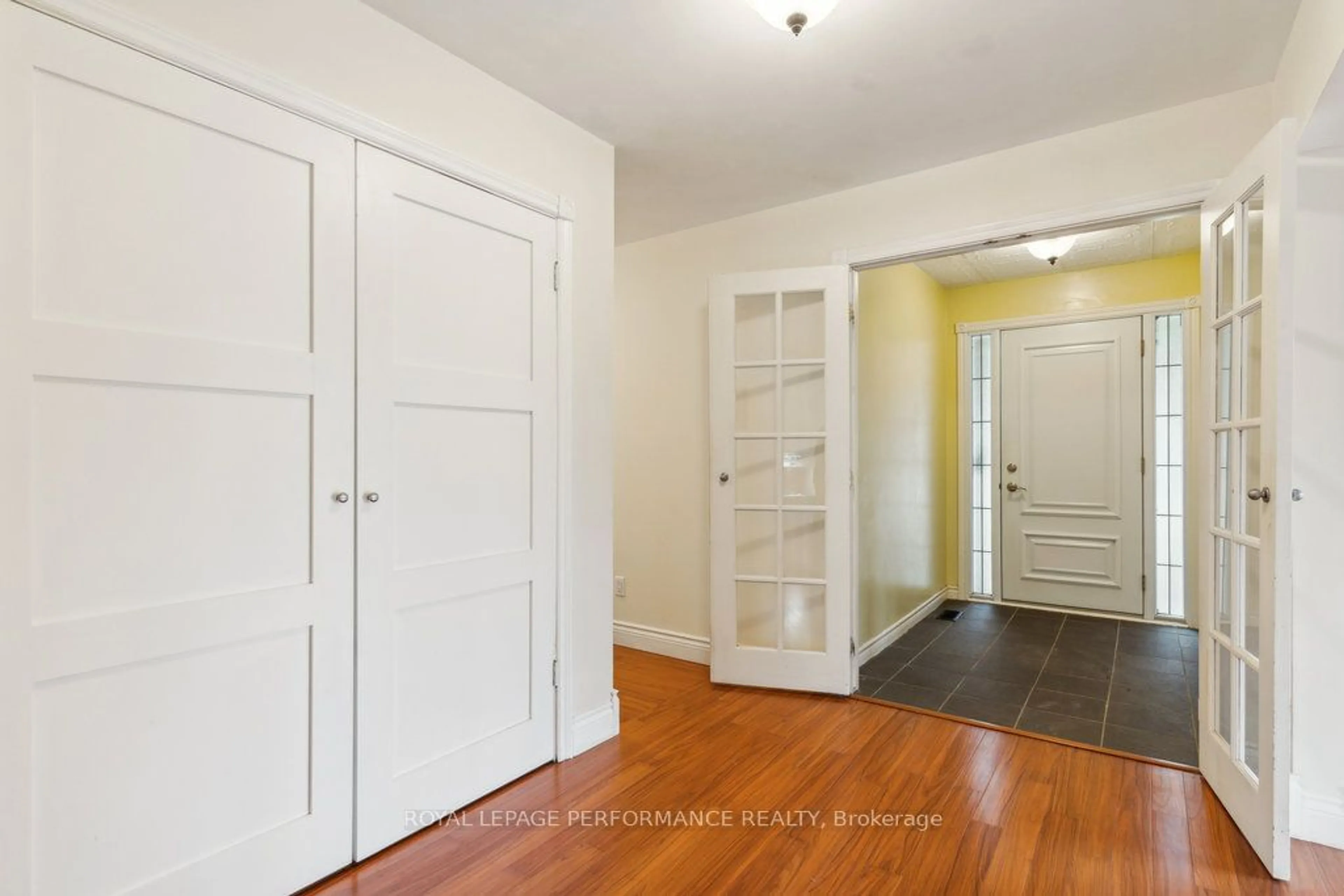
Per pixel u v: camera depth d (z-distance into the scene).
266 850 1.60
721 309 3.25
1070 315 4.61
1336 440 1.85
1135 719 2.78
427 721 1.96
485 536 2.13
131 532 1.39
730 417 3.24
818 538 3.16
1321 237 1.87
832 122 2.50
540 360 2.33
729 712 2.87
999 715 2.83
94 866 1.34
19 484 1.26
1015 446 4.84
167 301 1.44
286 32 1.65
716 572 3.25
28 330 1.26
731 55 2.07
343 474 1.75
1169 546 4.36
